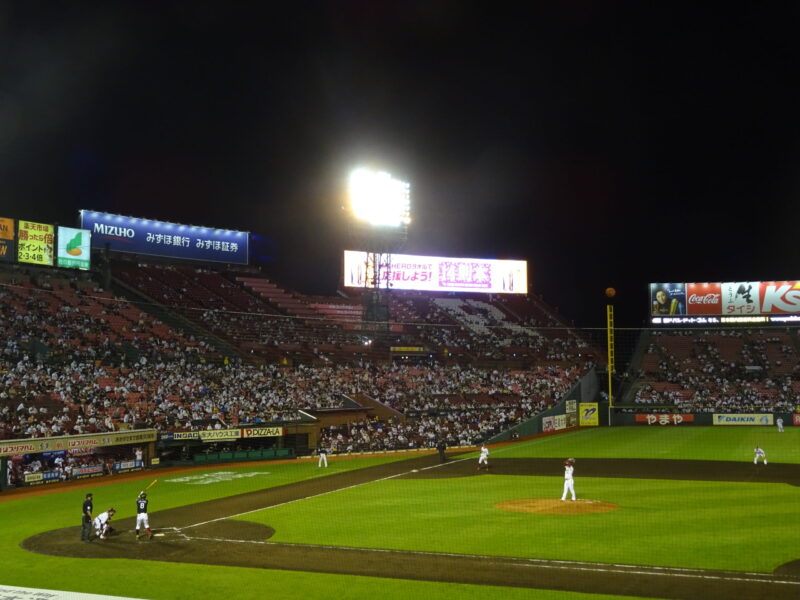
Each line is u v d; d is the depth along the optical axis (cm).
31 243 6481
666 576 1841
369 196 8156
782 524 2447
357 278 8412
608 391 8469
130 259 7844
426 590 1780
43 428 4431
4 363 5278
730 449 5119
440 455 5078
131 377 5756
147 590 1838
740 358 8581
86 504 2541
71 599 1762
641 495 3166
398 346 8200
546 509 2861
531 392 7775
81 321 6419
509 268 9175
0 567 2159
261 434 5569
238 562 2127
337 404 6419
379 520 2738
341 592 1780
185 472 4831
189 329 7194
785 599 1638
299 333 7981
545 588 1769
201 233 8144
